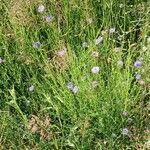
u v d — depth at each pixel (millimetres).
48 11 1046
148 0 1029
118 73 884
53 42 1008
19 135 872
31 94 941
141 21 1036
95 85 863
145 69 886
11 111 938
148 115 882
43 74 972
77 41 1012
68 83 871
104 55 948
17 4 991
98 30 998
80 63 915
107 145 864
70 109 876
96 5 1051
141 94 883
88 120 855
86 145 852
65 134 883
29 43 997
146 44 984
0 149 869
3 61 968
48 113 903
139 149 842
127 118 868
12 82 968
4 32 1021
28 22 1001
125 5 1050
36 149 859
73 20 1043
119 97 870
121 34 1036
